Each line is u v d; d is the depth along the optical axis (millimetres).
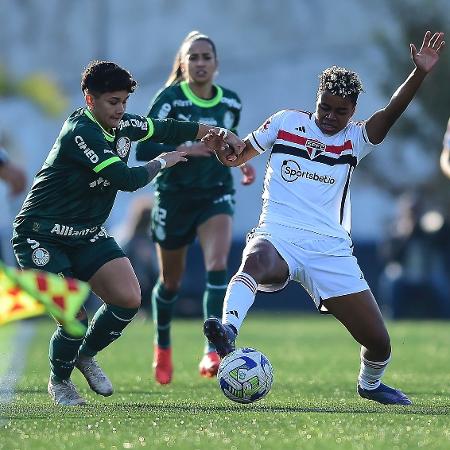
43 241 24312
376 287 80188
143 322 66125
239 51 108688
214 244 32656
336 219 24969
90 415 22156
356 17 105875
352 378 32375
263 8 108438
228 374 22828
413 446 18234
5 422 20922
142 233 65312
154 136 25672
